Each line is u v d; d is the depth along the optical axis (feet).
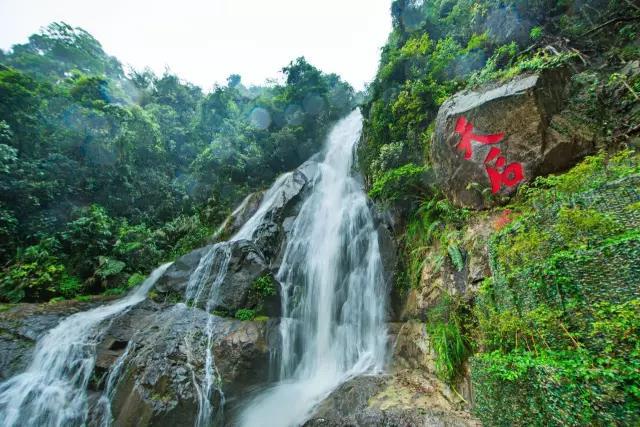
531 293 10.78
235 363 20.63
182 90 76.54
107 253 37.86
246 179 51.62
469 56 26.84
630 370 6.64
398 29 38.88
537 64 18.39
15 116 42.27
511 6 25.93
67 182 42.73
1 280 30.04
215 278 27.25
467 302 16.19
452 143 20.48
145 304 26.71
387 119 30.53
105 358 21.07
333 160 47.47
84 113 46.73
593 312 8.45
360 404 16.39
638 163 11.67
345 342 25.40
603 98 16.67
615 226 9.57
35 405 19.31
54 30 90.33
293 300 27.50
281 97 59.06
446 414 13.64
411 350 19.65
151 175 51.11
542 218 12.11
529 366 8.87
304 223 35.81
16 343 22.33
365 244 28.86
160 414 16.71
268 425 19.15
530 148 17.21
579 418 7.14
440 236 20.59
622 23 20.13
